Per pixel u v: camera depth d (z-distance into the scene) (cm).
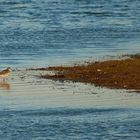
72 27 11338
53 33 10662
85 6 14312
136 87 6950
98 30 10969
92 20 12238
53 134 5675
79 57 8619
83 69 7738
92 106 6366
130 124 5894
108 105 6388
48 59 8519
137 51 9056
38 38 10175
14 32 10756
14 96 6744
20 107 6362
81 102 6488
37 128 5803
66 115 6125
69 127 5828
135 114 6128
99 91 6838
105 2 14962
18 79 7438
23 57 8694
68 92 6831
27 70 7862
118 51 9062
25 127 5831
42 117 6075
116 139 5562
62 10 13662
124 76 7312
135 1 15125
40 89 6981
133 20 12212
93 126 5850
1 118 6044
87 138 5584
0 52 9038
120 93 6750
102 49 9250
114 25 11544
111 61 8088
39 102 6512
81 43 9738
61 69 7838
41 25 11612
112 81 7162
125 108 6294
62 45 9575
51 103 6481
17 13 13262
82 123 5912
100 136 5634
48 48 9325
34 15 12962
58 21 12112
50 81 7294
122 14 13088
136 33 10675
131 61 8031
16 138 5588
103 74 7444
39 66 8081
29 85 7150
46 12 13375
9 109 6303
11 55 8831
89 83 7156
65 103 6475
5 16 12825
